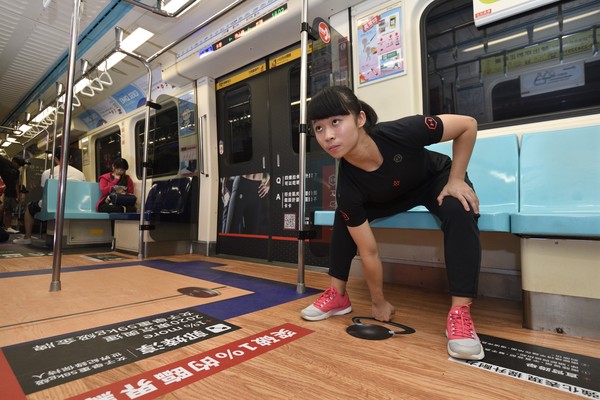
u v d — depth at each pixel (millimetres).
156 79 4656
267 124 3461
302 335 1242
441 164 1404
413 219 1508
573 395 828
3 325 1318
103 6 3354
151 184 4637
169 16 3084
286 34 3035
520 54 2051
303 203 2029
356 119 1132
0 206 5348
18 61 4617
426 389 854
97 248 4359
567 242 1270
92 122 6289
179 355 1050
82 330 1269
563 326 1270
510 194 1723
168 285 2119
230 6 2561
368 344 1159
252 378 905
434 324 1384
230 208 3758
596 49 1839
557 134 1709
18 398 789
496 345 1156
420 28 2318
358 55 2576
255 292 1959
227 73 3861
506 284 1866
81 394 811
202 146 3947
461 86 2230
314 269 2811
